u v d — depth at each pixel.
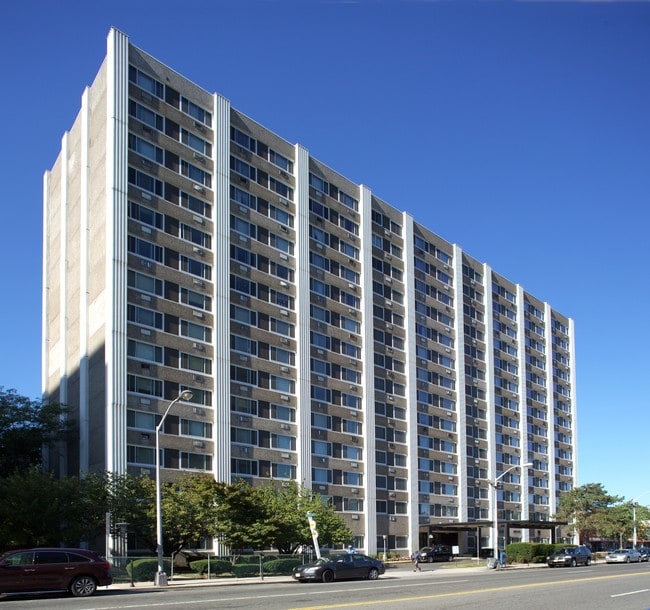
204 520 44.31
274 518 46.31
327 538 52.31
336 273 68.75
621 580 33.25
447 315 83.94
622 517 92.56
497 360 92.56
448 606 21.27
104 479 44.50
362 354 69.94
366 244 72.75
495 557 54.97
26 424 51.12
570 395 111.19
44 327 63.38
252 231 60.59
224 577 40.03
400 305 76.62
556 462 103.44
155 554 46.56
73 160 59.75
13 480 41.69
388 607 20.88
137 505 43.16
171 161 54.97
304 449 61.00
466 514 80.75
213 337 55.22
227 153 59.53
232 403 55.62
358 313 70.50
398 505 71.00
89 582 26.02
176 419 51.25
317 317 65.50
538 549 63.75
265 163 63.38
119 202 50.62
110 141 51.03
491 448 87.81
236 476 54.66
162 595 26.05
